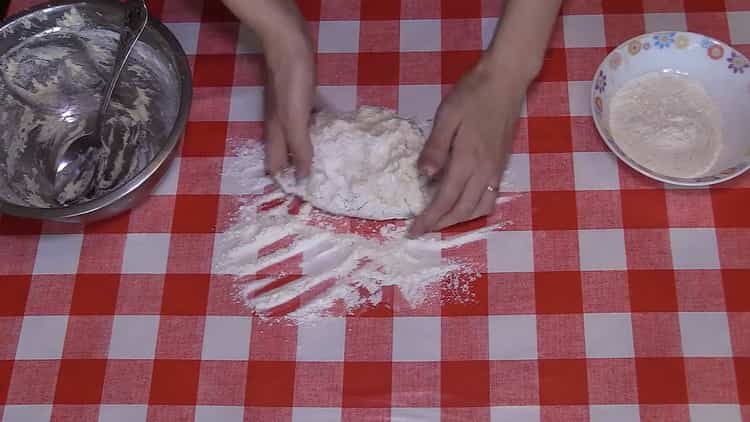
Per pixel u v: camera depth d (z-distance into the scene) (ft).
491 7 4.28
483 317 3.56
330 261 3.74
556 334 3.51
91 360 3.59
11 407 3.52
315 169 3.76
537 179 3.83
